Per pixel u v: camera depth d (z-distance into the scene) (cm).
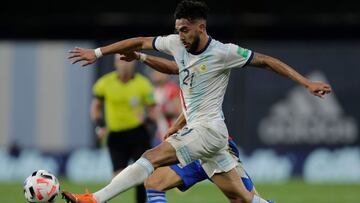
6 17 8194
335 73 6769
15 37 8275
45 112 6738
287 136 6769
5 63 6750
